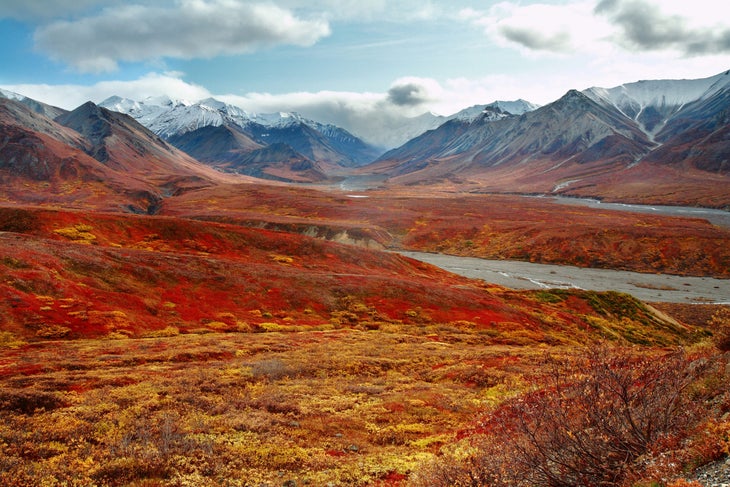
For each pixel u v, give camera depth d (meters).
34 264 49.59
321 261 95.00
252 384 26.55
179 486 12.89
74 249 57.31
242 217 180.88
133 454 14.64
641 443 9.03
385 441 18.25
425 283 77.19
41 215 92.62
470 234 174.38
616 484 8.19
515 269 132.38
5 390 20.80
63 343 37.53
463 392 25.97
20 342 36.44
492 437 12.49
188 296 55.50
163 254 65.31
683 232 148.50
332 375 30.77
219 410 20.67
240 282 61.72
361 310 61.84
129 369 28.48
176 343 38.88
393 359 35.97
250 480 13.70
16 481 12.41
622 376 9.68
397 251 160.38
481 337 54.31
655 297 102.44
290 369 30.58
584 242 150.00
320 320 57.38
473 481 9.79
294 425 19.42
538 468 9.07
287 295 61.53
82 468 13.56
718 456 7.94
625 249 144.25
